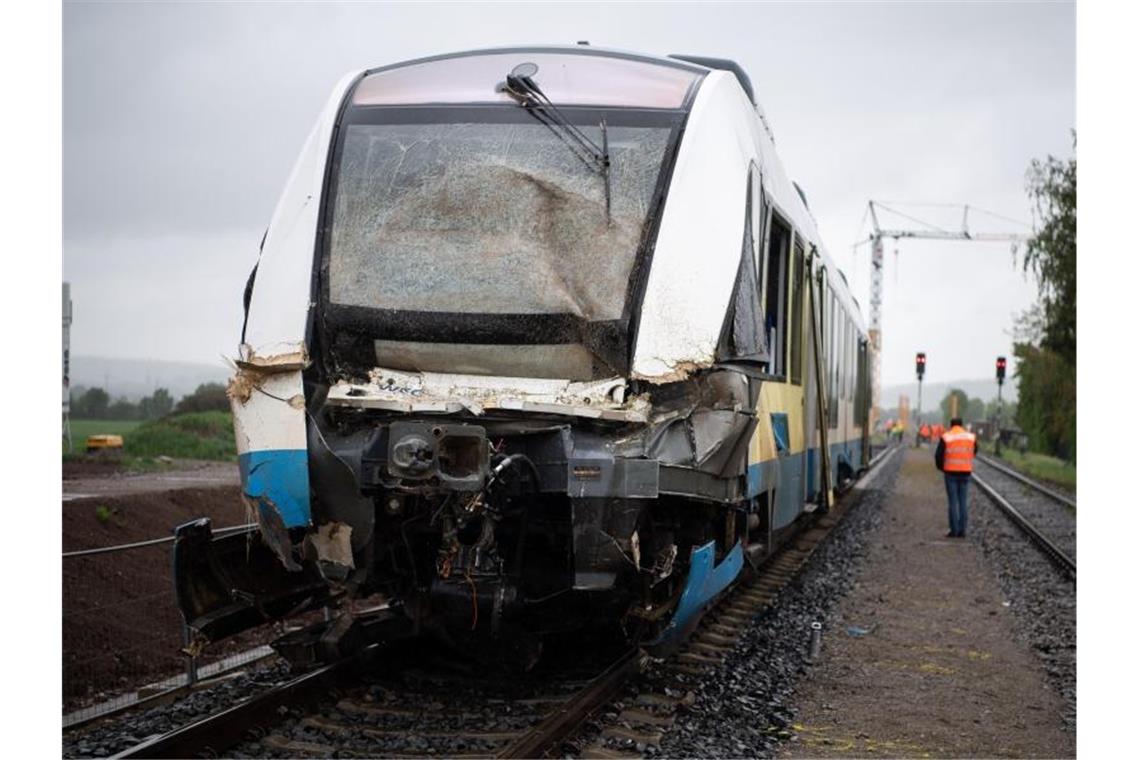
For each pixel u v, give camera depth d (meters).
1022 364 42.78
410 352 6.30
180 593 6.20
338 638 6.76
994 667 8.66
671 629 6.35
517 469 5.95
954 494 17.59
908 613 10.84
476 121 6.63
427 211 6.45
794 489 9.73
